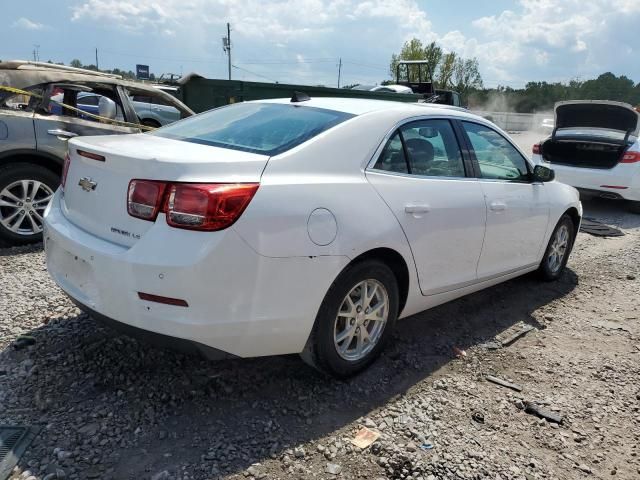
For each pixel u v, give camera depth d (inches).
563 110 370.9
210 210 98.6
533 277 212.4
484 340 158.4
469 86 2087.8
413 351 147.7
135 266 99.8
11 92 215.5
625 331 171.8
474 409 121.7
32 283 174.4
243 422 110.8
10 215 210.8
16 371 123.3
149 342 105.9
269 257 104.2
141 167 103.1
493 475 100.2
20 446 98.9
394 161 134.0
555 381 137.4
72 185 122.9
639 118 345.7
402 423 114.3
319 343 118.0
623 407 127.3
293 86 435.5
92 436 103.2
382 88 643.5
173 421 109.5
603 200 425.1
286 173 111.6
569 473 103.0
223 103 425.1
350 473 98.7
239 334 104.7
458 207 144.6
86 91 251.8
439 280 145.3
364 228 119.0
